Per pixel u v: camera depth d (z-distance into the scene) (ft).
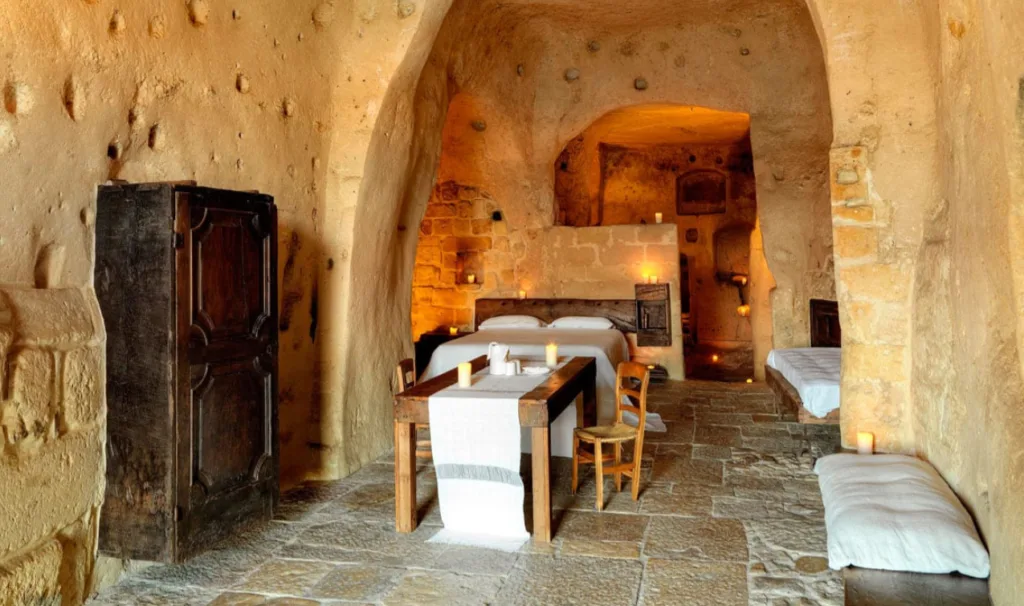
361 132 14.17
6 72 7.73
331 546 10.69
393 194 15.34
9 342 7.69
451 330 27.22
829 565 8.87
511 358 15.38
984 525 8.54
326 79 14.03
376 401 15.64
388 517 11.89
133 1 9.41
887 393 12.26
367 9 14.10
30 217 8.14
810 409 13.98
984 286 7.59
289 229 13.17
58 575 8.42
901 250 12.00
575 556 10.15
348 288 14.25
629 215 37.22
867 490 9.72
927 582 8.07
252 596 9.09
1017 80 6.22
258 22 12.10
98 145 8.99
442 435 11.00
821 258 24.06
